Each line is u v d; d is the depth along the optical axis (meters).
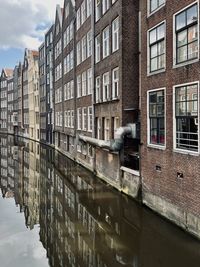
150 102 14.79
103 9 22.59
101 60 23.14
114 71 20.61
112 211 15.32
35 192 21.09
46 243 12.35
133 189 16.48
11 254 11.59
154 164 14.27
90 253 11.18
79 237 12.65
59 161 33.62
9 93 90.00
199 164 11.01
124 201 16.73
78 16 30.78
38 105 58.88
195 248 10.73
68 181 23.28
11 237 13.25
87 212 15.86
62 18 39.72
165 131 13.38
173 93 12.78
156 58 14.30
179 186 12.26
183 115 12.21
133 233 12.66
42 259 11.07
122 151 18.20
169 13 13.05
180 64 12.28
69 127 35.25
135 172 16.17
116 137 18.00
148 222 13.33
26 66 69.81
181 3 12.19
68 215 15.59
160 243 11.42
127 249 11.34
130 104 18.91
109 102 21.14
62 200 18.41
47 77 51.25
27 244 12.45
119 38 19.22
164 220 13.38
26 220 15.38
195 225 11.21
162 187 13.57
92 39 24.95
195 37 11.45
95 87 24.84
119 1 19.03
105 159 21.28
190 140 11.73
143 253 10.94
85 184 21.50
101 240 12.27
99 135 23.77
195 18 11.41
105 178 21.39
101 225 13.88
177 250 10.76
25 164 33.09
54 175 26.23
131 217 14.15
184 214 11.91
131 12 18.84
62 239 12.52
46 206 17.62
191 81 11.62
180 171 12.20
